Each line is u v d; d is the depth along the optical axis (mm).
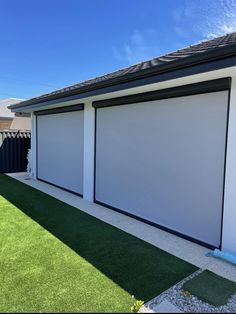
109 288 3283
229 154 4219
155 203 5586
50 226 5398
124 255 4172
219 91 4344
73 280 3439
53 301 3025
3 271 3625
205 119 4582
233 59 3436
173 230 5195
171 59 4598
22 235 4891
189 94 4773
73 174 8414
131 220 5926
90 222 5711
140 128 5875
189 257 4156
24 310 2879
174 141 5137
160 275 3600
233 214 4191
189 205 4906
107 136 6863
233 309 2936
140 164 5922
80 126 8016
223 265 3914
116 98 6359
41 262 3891
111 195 6809
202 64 3787
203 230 4680
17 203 7055
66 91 6996
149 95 5461
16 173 12266
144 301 3055
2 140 12102
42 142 10320
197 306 2979
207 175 4594
